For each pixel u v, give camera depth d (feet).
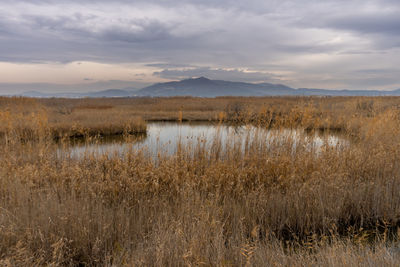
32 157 22.81
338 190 15.97
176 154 21.65
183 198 14.16
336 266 8.67
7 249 9.68
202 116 78.28
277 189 17.08
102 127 49.42
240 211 14.57
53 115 63.57
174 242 9.96
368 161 20.21
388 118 26.09
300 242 13.02
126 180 16.75
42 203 12.63
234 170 19.31
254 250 9.79
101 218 12.51
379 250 10.05
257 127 25.20
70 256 10.53
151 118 75.82
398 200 15.93
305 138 23.50
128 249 10.43
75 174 17.08
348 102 51.29
